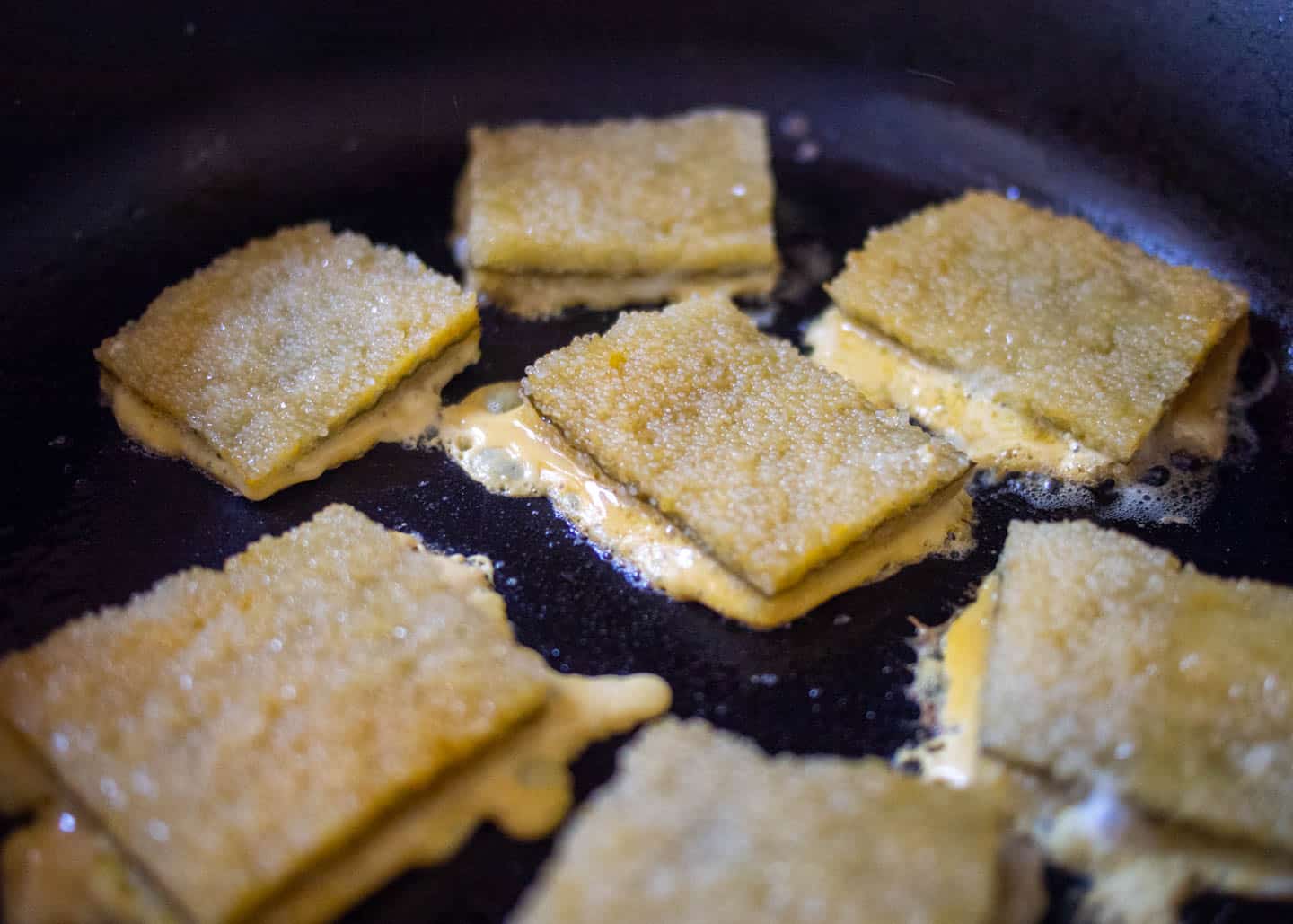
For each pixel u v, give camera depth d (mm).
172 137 250
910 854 168
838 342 232
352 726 179
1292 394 226
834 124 268
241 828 172
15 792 179
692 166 247
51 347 227
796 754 189
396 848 179
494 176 242
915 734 191
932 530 209
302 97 258
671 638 198
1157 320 221
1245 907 177
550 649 197
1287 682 185
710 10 265
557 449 216
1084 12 243
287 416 209
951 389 224
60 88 234
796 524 196
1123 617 190
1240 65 232
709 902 164
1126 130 250
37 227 238
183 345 217
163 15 237
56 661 184
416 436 218
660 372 212
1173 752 180
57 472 212
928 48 260
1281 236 237
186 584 192
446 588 194
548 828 181
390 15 255
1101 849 180
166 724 179
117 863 175
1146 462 218
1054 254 231
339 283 224
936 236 235
